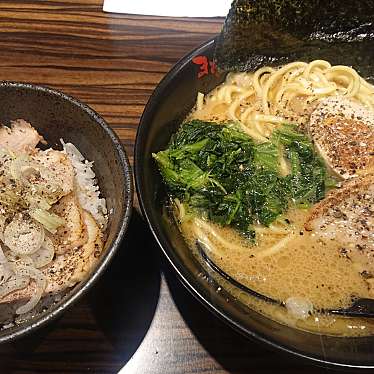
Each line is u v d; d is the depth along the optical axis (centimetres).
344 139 23
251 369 20
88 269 19
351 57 27
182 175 22
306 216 22
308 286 21
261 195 22
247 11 24
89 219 21
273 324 19
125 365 19
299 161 23
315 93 26
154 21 29
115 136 20
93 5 30
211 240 22
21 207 20
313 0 25
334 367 17
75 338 20
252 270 21
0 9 29
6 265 19
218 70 25
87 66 28
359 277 21
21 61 27
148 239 22
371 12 25
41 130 23
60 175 21
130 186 19
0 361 19
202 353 20
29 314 19
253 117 26
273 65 27
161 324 20
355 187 22
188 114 25
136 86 27
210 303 17
